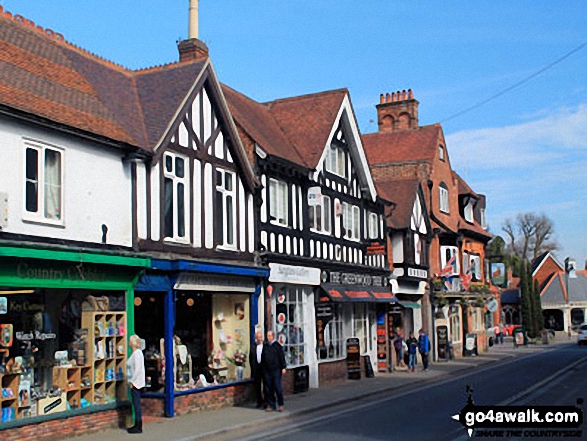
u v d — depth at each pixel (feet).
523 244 286.05
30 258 36.58
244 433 42.24
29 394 37.99
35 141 38.83
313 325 69.62
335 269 74.23
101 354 42.86
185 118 51.60
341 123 79.66
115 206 44.68
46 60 47.73
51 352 41.68
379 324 88.69
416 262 101.40
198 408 49.96
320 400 57.57
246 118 67.31
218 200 55.36
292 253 65.72
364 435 39.22
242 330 58.29
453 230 122.62
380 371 87.56
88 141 42.73
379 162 120.06
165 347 47.44
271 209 63.21
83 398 41.47
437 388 67.56
